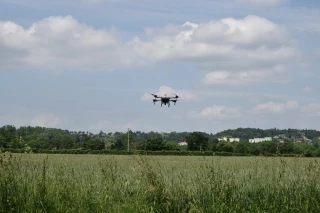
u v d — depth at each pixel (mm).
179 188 15484
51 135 140875
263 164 20047
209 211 14273
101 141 145000
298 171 18172
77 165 33594
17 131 131375
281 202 15383
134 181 16953
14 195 13570
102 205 14125
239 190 16156
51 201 13602
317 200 15266
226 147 126812
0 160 14516
